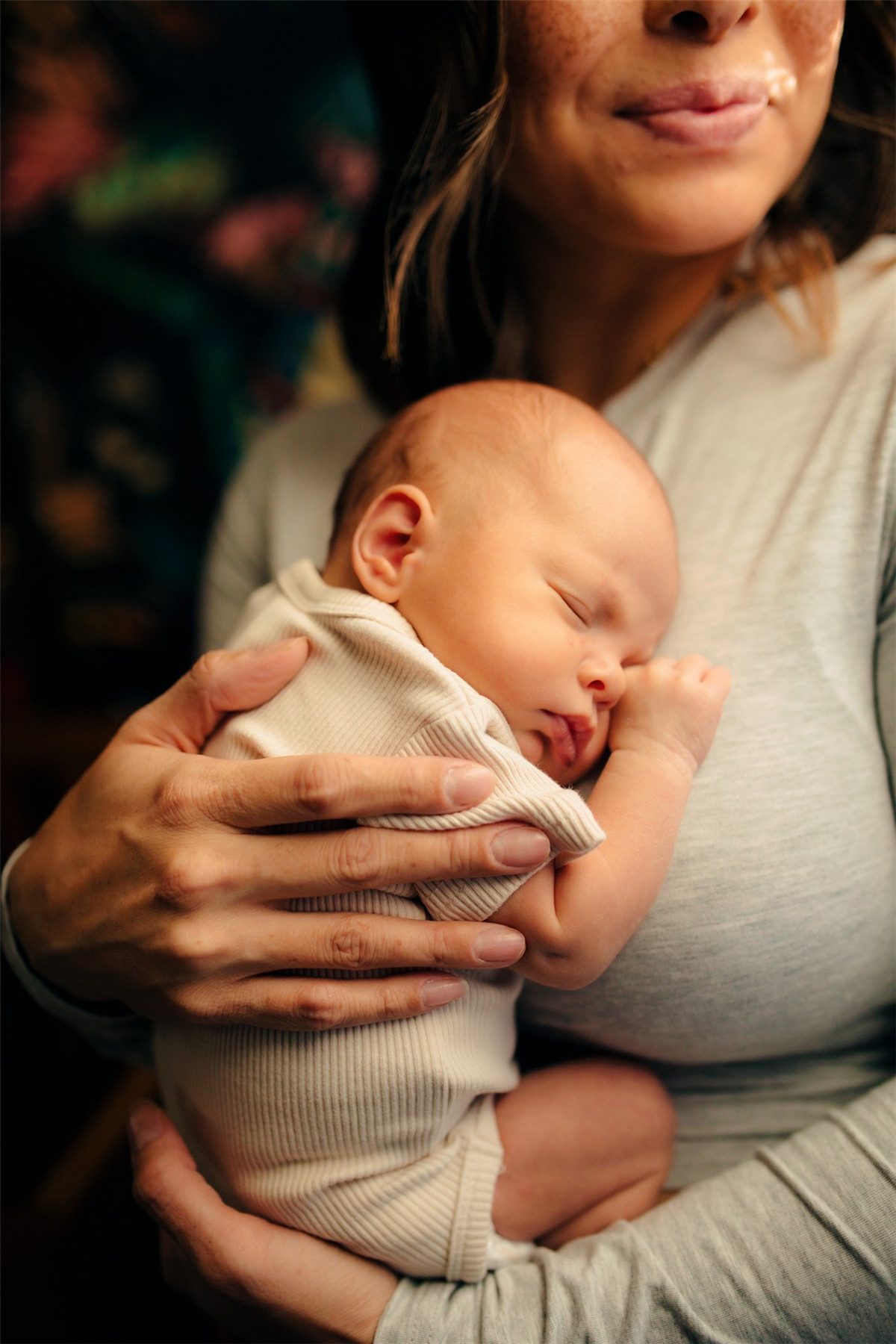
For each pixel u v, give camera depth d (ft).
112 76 6.11
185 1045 2.48
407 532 2.57
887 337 2.52
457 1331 2.09
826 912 2.27
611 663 2.42
